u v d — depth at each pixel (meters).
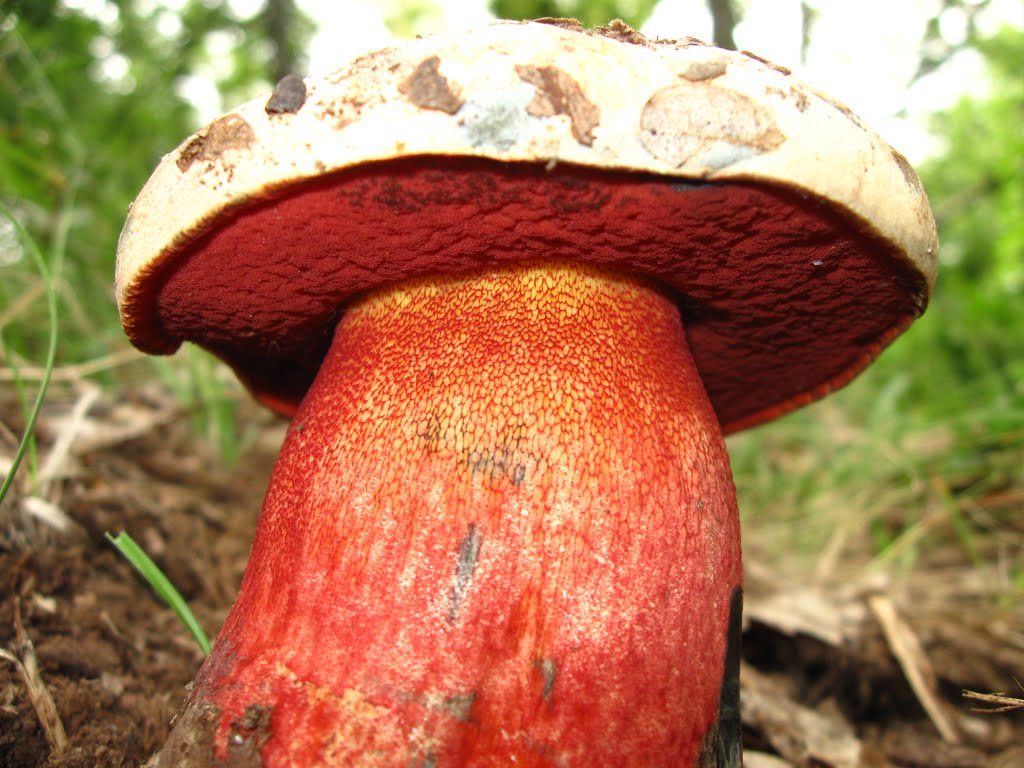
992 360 0.56
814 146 0.12
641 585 0.13
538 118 0.11
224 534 0.26
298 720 0.12
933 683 0.25
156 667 0.18
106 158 0.43
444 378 0.14
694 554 0.14
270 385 0.23
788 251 0.14
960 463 0.39
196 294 0.16
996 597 0.32
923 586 0.35
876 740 0.24
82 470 0.24
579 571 0.13
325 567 0.13
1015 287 0.83
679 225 0.13
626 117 0.11
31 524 0.20
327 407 0.15
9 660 0.15
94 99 0.50
